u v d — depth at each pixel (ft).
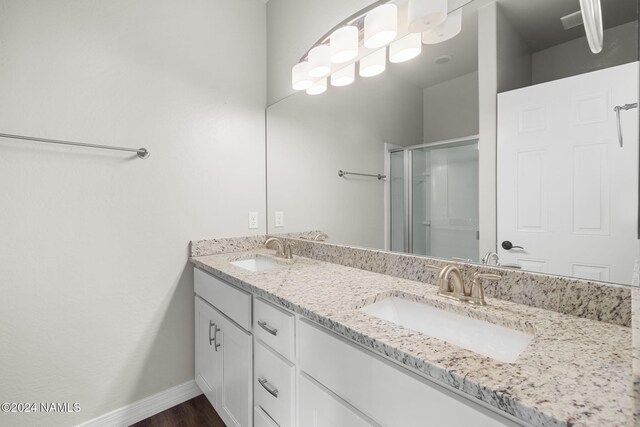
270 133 6.80
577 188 2.83
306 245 5.98
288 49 6.32
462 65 3.65
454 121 3.74
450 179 3.80
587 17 2.74
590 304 2.78
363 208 4.91
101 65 4.90
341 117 5.25
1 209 4.16
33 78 4.35
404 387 2.20
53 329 4.56
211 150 6.10
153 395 5.49
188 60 5.80
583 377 1.85
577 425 1.43
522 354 2.15
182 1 5.74
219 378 4.90
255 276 4.39
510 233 3.28
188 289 5.87
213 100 6.12
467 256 3.65
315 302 3.24
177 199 5.69
